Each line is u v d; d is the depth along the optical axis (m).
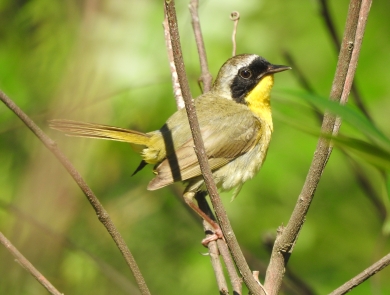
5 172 12.23
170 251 12.50
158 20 10.87
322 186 13.59
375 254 9.96
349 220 13.47
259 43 12.17
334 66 13.00
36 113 11.29
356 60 5.62
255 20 12.27
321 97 4.59
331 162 13.16
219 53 11.31
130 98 10.96
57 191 11.89
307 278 12.95
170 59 9.02
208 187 5.38
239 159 9.57
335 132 5.44
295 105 7.55
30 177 11.96
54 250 11.86
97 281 12.00
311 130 4.07
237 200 12.71
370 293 11.70
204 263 12.29
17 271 11.75
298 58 13.08
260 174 12.71
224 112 9.59
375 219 13.38
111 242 12.28
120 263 12.23
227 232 5.45
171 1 4.99
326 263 13.19
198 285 12.16
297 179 12.69
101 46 10.88
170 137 9.01
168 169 8.81
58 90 11.30
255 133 9.62
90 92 10.90
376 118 12.60
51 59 11.75
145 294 5.52
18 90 11.69
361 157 3.60
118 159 12.24
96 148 12.00
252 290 5.53
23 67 11.80
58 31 11.80
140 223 12.45
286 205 12.75
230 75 9.89
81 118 10.83
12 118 11.51
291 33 13.04
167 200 12.55
